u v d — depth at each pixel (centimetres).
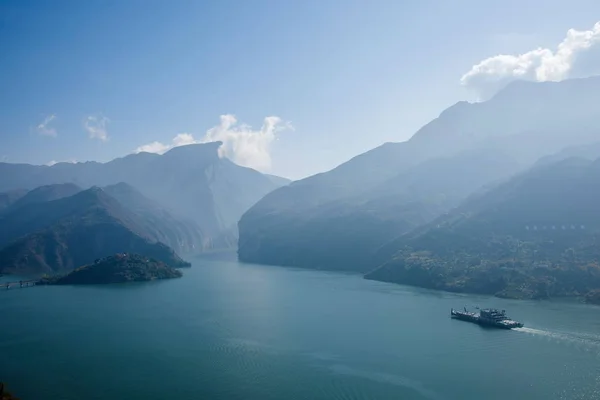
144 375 14600
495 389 13088
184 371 14862
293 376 14325
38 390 13650
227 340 18012
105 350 17050
